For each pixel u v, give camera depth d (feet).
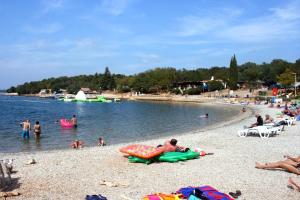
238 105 320.09
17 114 241.14
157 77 579.48
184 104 387.96
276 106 243.60
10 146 97.91
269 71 538.06
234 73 502.38
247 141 83.82
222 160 60.75
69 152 70.18
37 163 58.59
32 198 40.14
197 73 624.18
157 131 133.49
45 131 133.80
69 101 497.46
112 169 54.44
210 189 39.78
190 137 92.99
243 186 45.14
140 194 41.78
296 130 103.81
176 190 43.42
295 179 48.37
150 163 58.29
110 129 142.00
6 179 47.42
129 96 572.92
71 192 42.57
